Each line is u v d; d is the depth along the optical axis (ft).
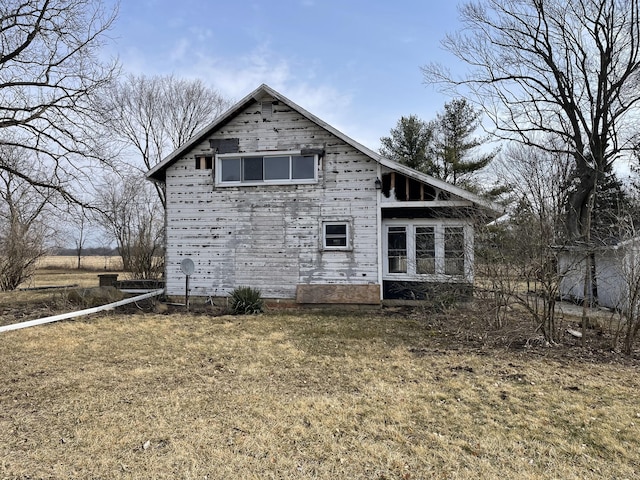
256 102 41.45
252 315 35.55
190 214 42.22
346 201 39.52
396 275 40.29
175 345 24.70
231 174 41.91
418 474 10.93
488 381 18.13
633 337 22.65
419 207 38.55
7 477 10.68
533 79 64.28
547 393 16.75
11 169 46.06
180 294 42.22
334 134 39.11
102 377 18.75
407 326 30.55
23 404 15.64
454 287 31.35
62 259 126.21
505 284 26.05
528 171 68.54
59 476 10.79
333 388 17.28
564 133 61.21
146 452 12.05
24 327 29.94
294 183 40.45
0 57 42.73
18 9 41.91
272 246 40.65
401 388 17.24
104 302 40.73
